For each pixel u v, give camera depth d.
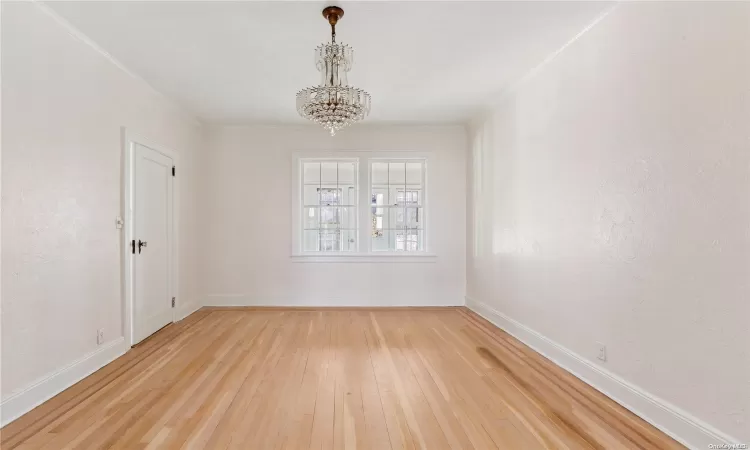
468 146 5.68
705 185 1.96
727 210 1.85
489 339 4.06
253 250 5.70
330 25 2.84
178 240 4.86
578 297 3.00
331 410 2.46
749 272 1.76
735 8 1.81
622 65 2.54
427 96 4.46
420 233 5.95
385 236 5.94
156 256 4.30
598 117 2.77
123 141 3.57
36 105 2.54
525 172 3.88
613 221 2.62
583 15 2.72
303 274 5.73
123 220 3.55
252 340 3.99
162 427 2.24
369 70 3.70
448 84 4.08
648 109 2.32
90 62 3.11
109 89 3.37
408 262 5.78
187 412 2.42
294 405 2.53
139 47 3.18
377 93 4.35
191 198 5.31
